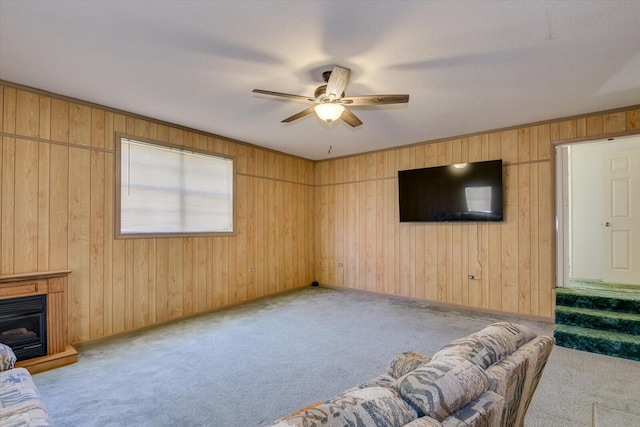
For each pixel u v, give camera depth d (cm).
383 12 207
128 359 309
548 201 419
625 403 234
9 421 147
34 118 322
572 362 301
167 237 421
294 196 615
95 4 200
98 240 361
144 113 391
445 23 218
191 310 443
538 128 427
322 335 370
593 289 423
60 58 265
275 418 218
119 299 375
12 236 309
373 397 94
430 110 381
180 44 245
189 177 449
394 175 555
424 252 520
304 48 249
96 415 220
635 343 306
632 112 366
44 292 302
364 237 589
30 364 280
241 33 231
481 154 470
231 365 295
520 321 418
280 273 583
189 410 226
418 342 347
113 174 373
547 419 217
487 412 103
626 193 471
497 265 455
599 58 262
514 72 286
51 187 332
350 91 326
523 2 197
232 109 377
